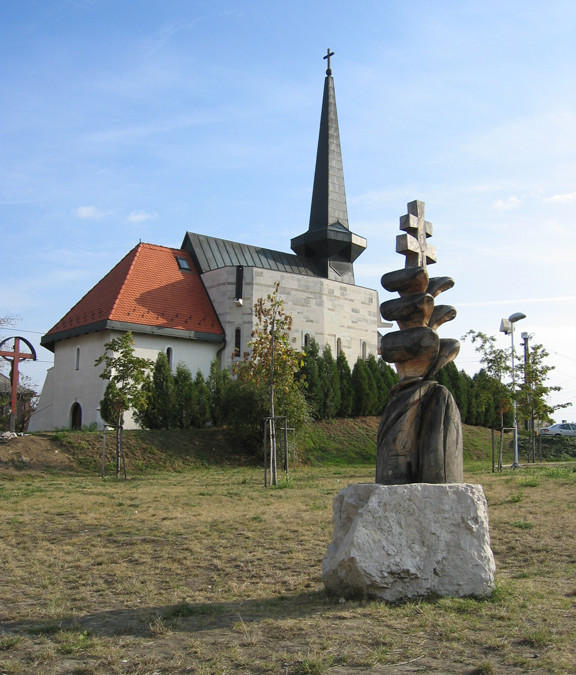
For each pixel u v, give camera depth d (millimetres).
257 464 35844
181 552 12414
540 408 37375
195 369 43781
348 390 47344
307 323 47688
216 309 46031
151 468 32688
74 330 42781
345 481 26703
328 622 7672
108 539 13703
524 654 6648
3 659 6754
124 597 9492
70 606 9000
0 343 35344
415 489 8555
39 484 25688
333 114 54406
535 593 8914
